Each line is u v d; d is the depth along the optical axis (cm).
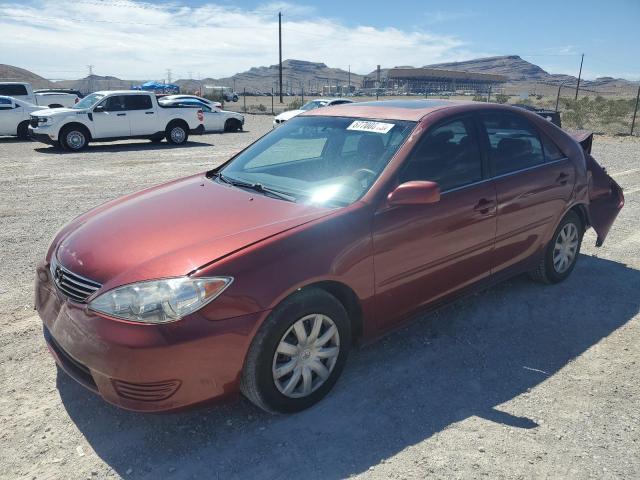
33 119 1597
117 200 393
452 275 380
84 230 332
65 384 337
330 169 372
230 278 270
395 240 332
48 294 308
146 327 257
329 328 311
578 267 552
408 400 323
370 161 358
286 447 282
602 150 1577
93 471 264
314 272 292
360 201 327
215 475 262
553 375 353
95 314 267
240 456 275
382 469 266
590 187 500
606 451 279
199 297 263
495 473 263
